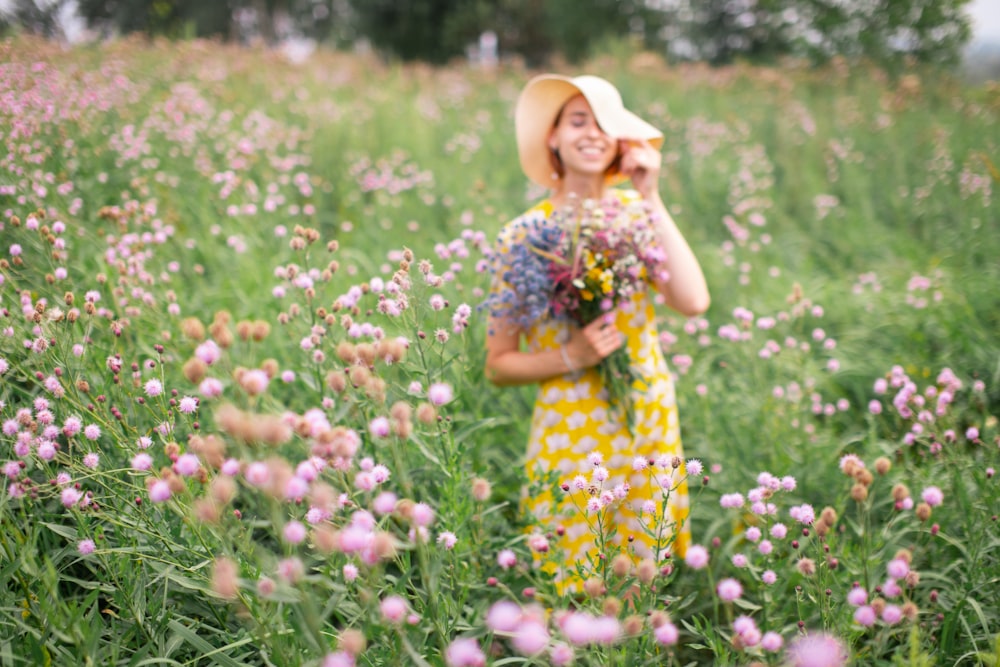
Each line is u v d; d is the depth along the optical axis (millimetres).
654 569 1575
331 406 2266
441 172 6641
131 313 2684
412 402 2225
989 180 6398
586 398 2561
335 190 5996
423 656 1605
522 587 2365
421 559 1452
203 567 1902
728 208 6699
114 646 1622
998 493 2193
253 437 1329
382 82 11055
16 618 1705
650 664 1728
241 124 6355
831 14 15727
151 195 4391
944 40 15023
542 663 1679
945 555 2420
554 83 2701
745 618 1466
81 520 1807
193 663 1881
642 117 9438
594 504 1822
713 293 4887
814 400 3428
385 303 2166
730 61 22062
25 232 2730
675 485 1886
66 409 2117
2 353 2248
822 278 5098
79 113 4465
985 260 5238
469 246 3615
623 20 25016
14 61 4863
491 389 3184
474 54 29344
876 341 4258
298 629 1386
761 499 1927
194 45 8852
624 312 2588
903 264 5391
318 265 3824
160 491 1466
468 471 2510
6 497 1815
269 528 2100
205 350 1538
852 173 7367
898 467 2656
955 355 3816
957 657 2070
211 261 4016
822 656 1372
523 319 2406
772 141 9031
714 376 3775
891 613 1516
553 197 2898
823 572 1843
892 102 10805
